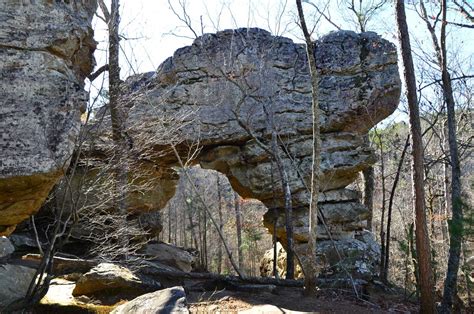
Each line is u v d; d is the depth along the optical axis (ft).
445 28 36.73
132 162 41.83
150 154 48.83
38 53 18.65
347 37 52.80
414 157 28.66
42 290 26.81
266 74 51.37
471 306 35.53
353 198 52.13
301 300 30.01
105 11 38.01
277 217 49.93
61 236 27.48
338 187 51.88
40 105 18.53
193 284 36.63
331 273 41.37
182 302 22.27
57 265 36.96
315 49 53.06
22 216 20.74
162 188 58.75
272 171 48.44
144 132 46.01
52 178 19.07
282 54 52.70
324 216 50.21
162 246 62.64
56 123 18.86
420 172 28.53
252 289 33.01
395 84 51.42
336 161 51.11
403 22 29.50
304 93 52.16
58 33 19.13
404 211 78.07
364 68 51.80
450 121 35.73
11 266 30.73
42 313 26.63
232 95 51.96
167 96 51.26
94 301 29.81
